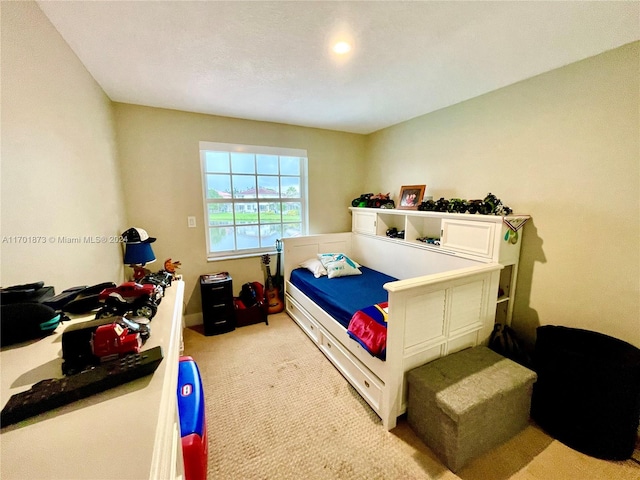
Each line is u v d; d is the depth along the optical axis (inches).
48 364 25.4
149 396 22.4
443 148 105.1
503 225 74.7
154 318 38.2
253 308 117.7
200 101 95.4
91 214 66.1
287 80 79.1
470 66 71.0
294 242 129.6
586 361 55.9
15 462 16.2
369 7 48.8
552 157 74.1
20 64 40.4
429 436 58.4
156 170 104.2
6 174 35.9
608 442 55.1
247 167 126.3
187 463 41.2
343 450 58.3
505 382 58.6
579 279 70.9
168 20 51.7
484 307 76.2
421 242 105.9
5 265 34.8
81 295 37.8
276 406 70.7
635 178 60.8
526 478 52.4
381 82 80.8
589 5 48.1
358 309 78.8
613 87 62.6
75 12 48.4
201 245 116.5
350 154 146.3
